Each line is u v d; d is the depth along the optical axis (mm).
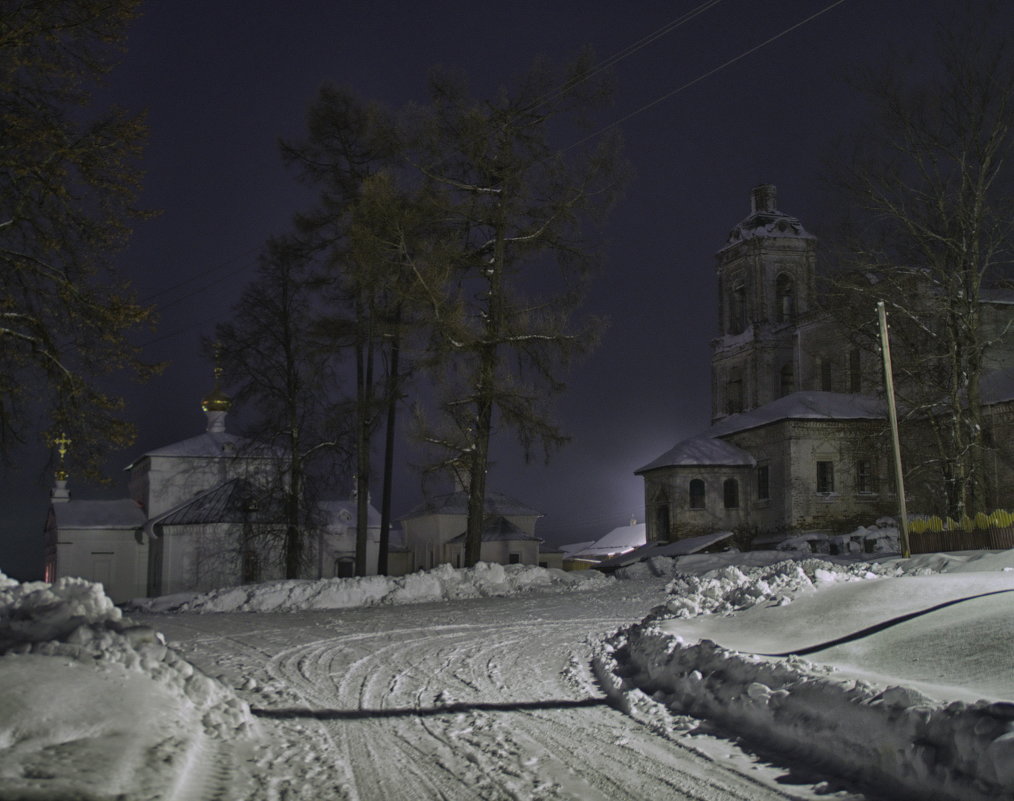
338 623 24172
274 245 42625
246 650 18422
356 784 8234
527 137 36969
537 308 36844
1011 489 46812
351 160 41500
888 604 14859
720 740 9656
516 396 35625
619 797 7793
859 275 41156
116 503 63000
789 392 70000
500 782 8312
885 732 7883
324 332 40844
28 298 21234
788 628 14711
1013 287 40750
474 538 36188
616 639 18375
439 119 36625
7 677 8562
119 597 60344
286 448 47375
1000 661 9867
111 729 8117
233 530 56344
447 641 19844
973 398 38969
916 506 50375
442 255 35062
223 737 9320
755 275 71688
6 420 21672
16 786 6516
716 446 61312
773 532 57406
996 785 6645
